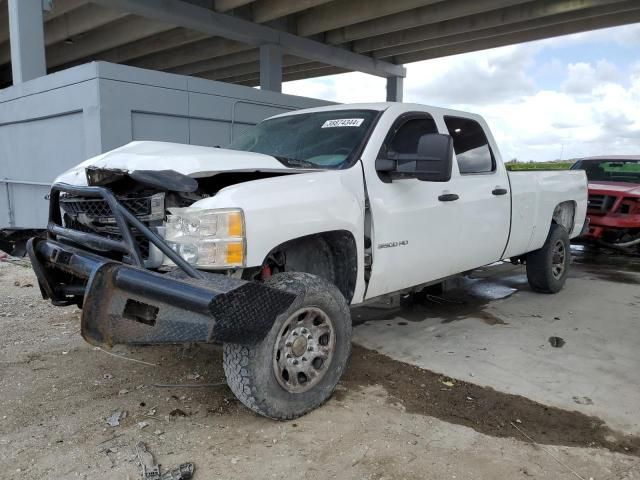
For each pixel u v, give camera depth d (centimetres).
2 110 1149
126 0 1283
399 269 415
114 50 2100
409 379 396
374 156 400
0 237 414
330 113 462
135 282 278
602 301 626
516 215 551
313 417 333
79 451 291
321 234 364
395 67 2148
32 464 279
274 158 372
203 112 1063
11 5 1117
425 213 430
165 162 324
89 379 381
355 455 293
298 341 325
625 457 298
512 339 488
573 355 450
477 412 347
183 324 272
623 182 984
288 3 1461
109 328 287
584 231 734
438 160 357
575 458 296
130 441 302
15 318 511
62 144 996
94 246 333
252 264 307
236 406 345
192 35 1808
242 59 2188
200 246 296
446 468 283
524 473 280
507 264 844
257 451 295
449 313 569
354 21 1543
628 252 959
